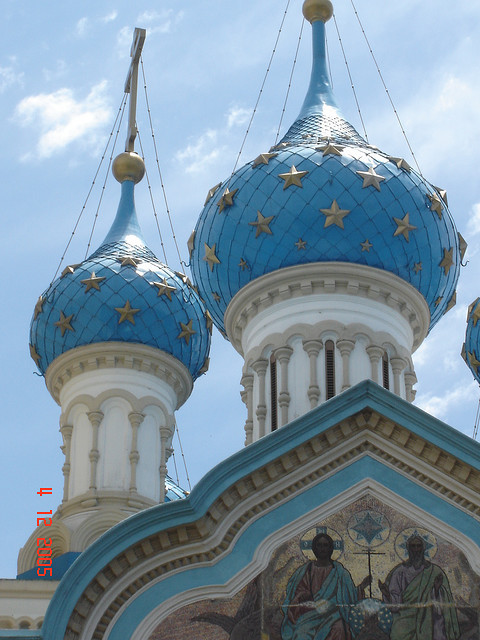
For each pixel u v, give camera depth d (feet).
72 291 139.64
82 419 135.74
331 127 147.23
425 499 92.84
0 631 87.97
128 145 159.12
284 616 89.56
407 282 134.72
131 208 152.35
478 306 147.95
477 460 92.43
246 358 133.28
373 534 91.91
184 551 91.66
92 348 136.98
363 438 94.48
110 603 90.48
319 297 131.85
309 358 129.39
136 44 163.84
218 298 141.69
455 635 88.69
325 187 134.41
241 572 91.04
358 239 133.59
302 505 92.79
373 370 129.49
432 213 137.08
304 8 160.66
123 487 131.85
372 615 89.30
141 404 135.85
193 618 90.12
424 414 93.30
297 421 93.30
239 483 92.73
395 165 137.49
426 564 90.94
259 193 135.64
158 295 140.05
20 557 122.93
